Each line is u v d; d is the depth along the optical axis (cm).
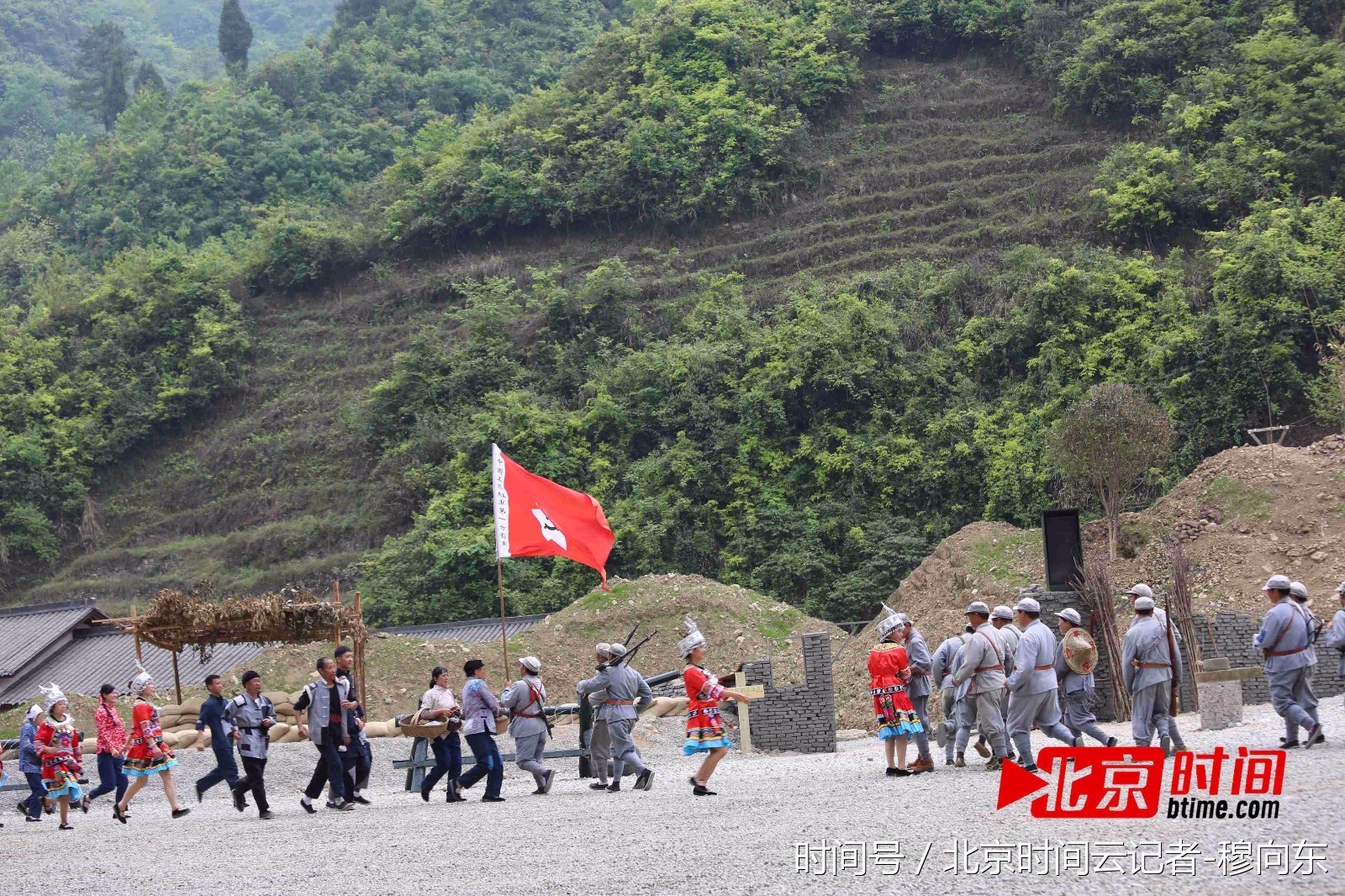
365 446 6469
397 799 1714
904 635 1502
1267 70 6078
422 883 973
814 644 2144
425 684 2789
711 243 7081
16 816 1912
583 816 1309
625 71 7812
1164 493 4322
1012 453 4594
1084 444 3114
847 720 2467
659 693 2723
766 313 6172
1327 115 5750
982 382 5256
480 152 7719
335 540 6022
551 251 7344
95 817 1820
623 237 7319
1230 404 4466
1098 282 5188
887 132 7419
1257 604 2625
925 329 5619
